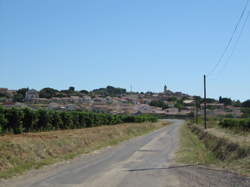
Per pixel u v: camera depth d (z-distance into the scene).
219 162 20.70
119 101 191.25
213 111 143.25
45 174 15.45
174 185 13.05
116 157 23.80
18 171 15.80
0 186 12.35
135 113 142.38
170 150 30.27
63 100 144.75
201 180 13.97
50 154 22.03
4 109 29.98
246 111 130.62
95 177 14.76
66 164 19.38
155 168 18.39
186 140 44.19
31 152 19.95
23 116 31.98
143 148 31.77
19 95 121.56
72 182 13.39
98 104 157.00
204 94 57.97
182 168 18.36
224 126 62.47
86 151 26.62
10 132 30.33
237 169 16.34
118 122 79.25
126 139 43.66
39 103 114.00
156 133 62.88
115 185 12.97
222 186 12.38
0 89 127.00
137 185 13.05
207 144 33.47
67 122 44.88
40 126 37.00
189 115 158.25
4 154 17.30
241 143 21.23
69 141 27.62
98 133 39.47
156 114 170.50
